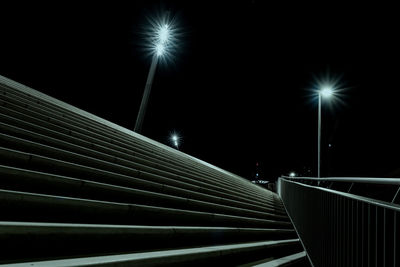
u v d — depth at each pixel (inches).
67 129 231.3
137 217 142.5
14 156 128.3
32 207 105.3
